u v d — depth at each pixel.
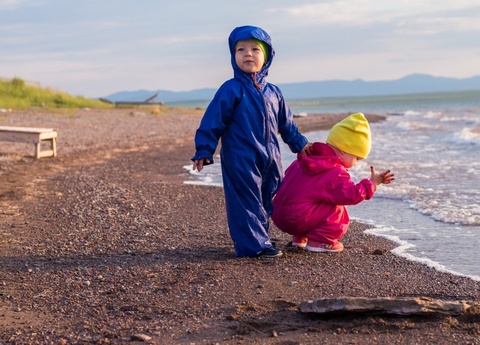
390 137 20.22
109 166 13.17
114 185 10.34
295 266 5.49
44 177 11.28
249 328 4.02
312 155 6.09
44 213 8.07
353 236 6.77
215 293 4.77
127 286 5.03
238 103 5.72
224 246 6.33
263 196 5.98
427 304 4.06
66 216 7.87
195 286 4.95
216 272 5.31
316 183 5.92
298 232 6.09
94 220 7.63
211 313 4.35
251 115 5.72
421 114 40.03
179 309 4.46
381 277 5.14
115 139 19.77
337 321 4.07
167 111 41.41
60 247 6.37
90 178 11.16
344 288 4.85
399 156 14.16
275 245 6.30
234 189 5.80
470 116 34.97
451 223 7.24
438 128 24.08
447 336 3.80
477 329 3.87
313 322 4.09
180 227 7.25
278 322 4.11
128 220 7.62
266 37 5.80
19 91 39.25
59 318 4.39
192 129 24.47
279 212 6.05
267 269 5.39
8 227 7.30
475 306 4.11
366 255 5.89
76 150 16.23
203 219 7.72
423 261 5.64
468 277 5.14
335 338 3.84
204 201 8.95
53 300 4.77
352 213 8.03
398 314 4.04
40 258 5.97
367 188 5.79
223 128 5.74
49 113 29.92
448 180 10.24
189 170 12.62
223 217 7.83
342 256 5.86
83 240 6.66
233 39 5.82
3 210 8.26
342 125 5.97
